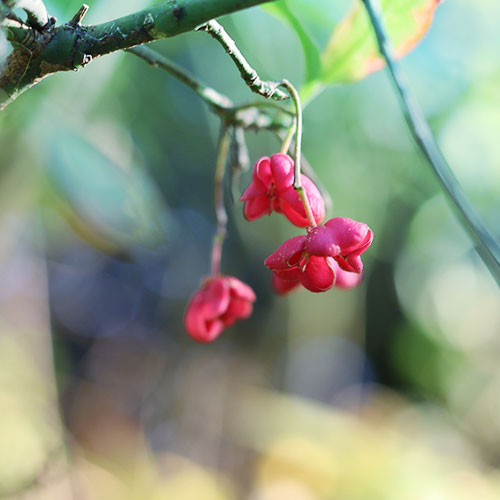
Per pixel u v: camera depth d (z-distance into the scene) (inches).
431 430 39.6
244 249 37.3
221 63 23.9
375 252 37.4
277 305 38.3
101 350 39.9
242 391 38.5
